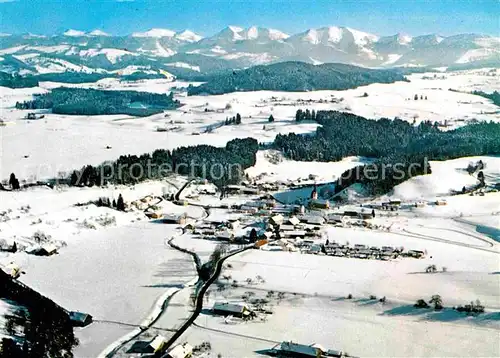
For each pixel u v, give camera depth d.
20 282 160.50
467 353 122.69
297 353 120.25
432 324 135.88
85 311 144.62
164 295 155.75
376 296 150.88
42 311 131.25
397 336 130.12
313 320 138.75
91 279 167.50
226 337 130.00
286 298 151.88
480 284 157.00
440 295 149.75
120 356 122.31
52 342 121.31
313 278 165.88
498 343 126.62
